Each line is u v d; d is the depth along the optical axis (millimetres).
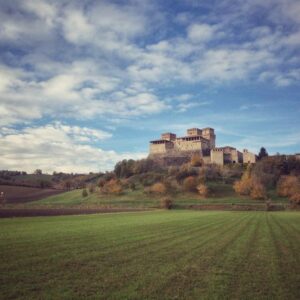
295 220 79250
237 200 180250
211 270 23562
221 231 51000
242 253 30734
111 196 197000
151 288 19031
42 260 25750
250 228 56969
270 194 190875
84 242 36062
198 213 113812
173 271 23094
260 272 23203
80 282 19938
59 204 176500
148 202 180125
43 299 16797
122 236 42156
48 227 52906
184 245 35156
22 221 65125
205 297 17547
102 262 25578
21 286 18859
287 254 30531
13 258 26219
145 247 33312
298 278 21672
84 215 93500
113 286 19281
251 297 17672
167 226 58750
